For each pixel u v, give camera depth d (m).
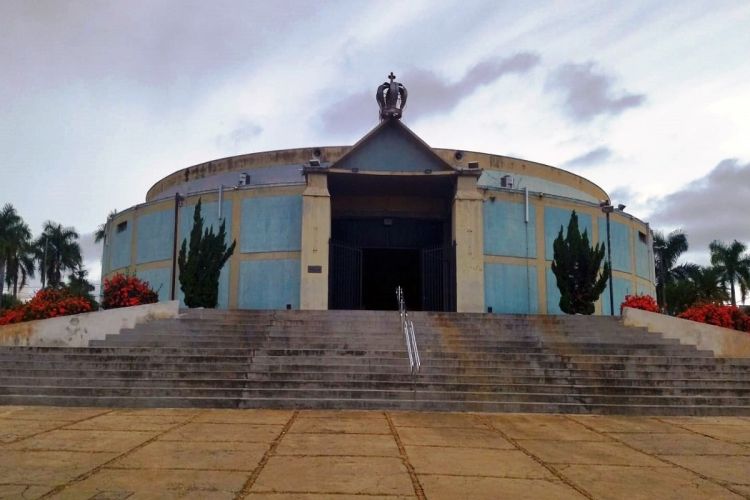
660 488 6.34
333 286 22.75
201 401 11.58
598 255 22.08
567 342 15.52
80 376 12.64
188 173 32.47
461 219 21.98
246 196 27.27
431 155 22.81
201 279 21.44
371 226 26.33
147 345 14.86
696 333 16.67
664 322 17.16
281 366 13.12
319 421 10.16
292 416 10.67
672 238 53.81
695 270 53.19
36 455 7.34
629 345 15.48
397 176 22.62
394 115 22.88
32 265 58.69
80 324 15.54
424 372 13.10
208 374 12.70
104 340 15.24
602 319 17.75
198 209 22.06
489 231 26.88
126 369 13.02
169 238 28.81
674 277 53.31
